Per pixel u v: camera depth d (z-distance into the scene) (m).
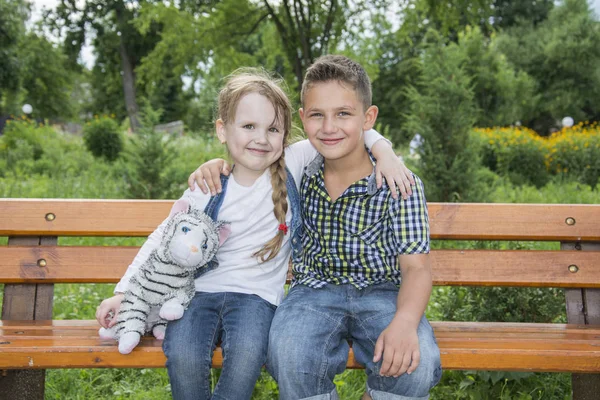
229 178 2.15
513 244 3.34
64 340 1.91
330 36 14.44
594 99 28.86
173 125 23.03
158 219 2.38
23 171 12.35
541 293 3.01
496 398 2.62
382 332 1.82
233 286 2.06
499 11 35.28
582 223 2.41
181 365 1.80
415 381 1.76
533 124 30.88
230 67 14.82
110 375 2.82
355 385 2.75
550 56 28.48
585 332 2.15
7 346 1.82
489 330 2.17
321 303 2.00
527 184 12.16
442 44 6.97
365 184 2.07
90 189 8.66
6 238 5.25
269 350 1.85
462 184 6.69
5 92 25.19
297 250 2.17
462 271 2.40
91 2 27.42
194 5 15.49
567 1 30.98
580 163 13.02
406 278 1.95
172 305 1.90
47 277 2.32
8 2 23.92
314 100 2.02
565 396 2.60
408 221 1.99
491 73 23.17
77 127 35.69
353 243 2.07
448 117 6.69
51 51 28.61
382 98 27.59
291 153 2.23
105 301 1.92
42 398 2.21
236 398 1.82
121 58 29.11
